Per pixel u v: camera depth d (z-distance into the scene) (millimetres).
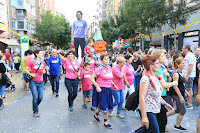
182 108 4512
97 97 5016
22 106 6758
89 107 6746
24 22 33062
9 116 5656
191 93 6461
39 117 5586
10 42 24781
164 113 3541
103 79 4844
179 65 4699
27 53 8602
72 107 6703
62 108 6555
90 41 9164
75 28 10414
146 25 16734
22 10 33156
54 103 7207
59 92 9336
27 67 5461
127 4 17969
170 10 14633
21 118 5484
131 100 3361
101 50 9234
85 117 5652
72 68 6176
